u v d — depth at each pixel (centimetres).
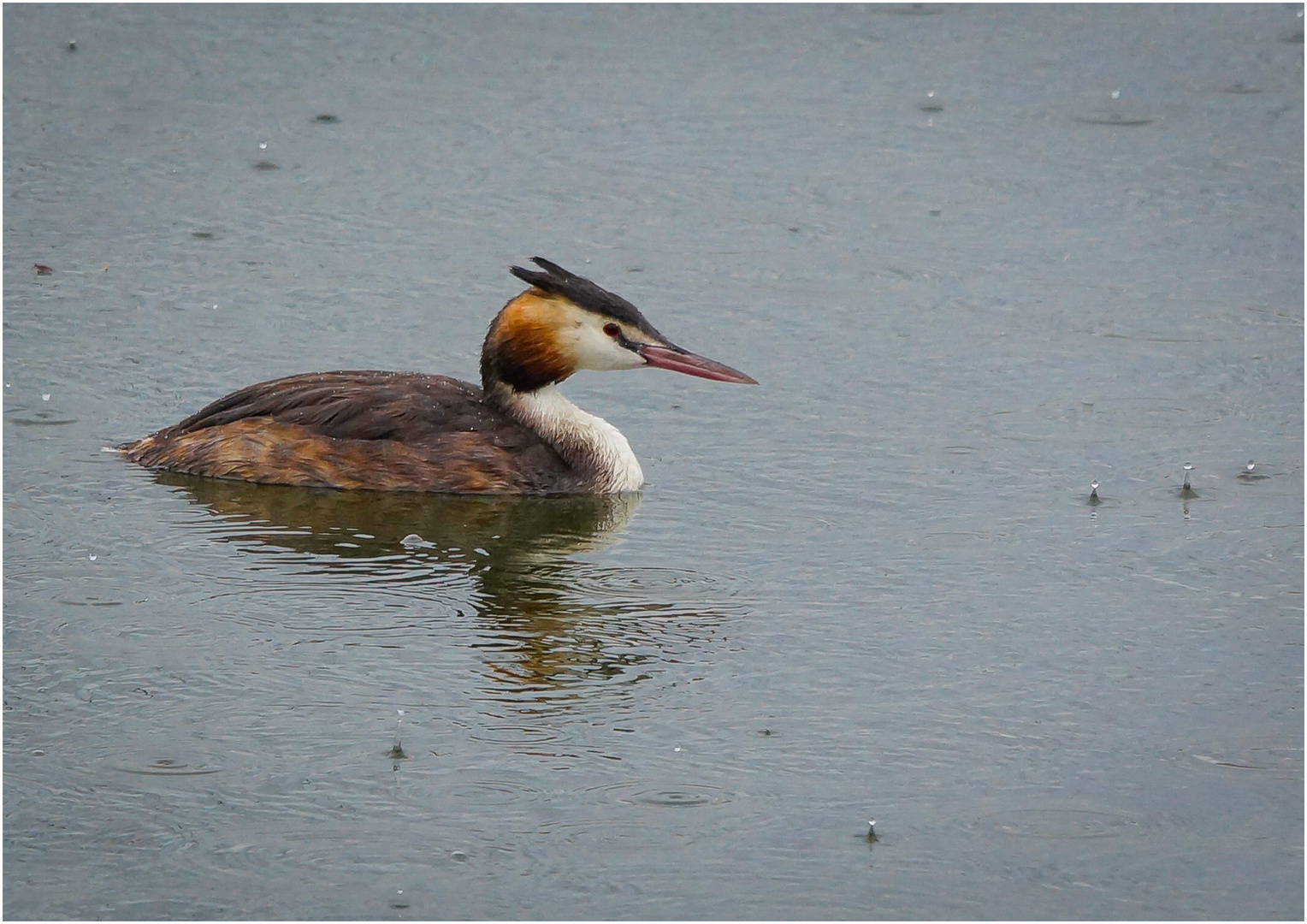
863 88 2430
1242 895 1012
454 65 2472
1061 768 1134
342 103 2362
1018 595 1364
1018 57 2517
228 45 2514
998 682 1238
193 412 1666
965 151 2269
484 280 1955
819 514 1510
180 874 1015
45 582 1356
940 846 1054
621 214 2109
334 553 1433
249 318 1856
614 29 2595
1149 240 2064
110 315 1850
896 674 1248
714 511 1523
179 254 1986
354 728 1166
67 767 1115
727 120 2339
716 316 1889
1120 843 1059
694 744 1157
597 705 1202
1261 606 1348
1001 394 1734
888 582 1388
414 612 1332
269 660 1252
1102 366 1789
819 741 1163
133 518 1477
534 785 1108
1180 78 2456
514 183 2175
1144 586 1377
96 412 1662
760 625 1320
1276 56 2514
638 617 1331
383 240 2038
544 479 1563
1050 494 1538
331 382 1595
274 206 2103
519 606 1348
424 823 1066
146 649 1259
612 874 1022
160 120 2305
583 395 1761
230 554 1422
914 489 1552
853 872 1029
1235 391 1736
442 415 1581
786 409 1714
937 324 1877
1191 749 1157
